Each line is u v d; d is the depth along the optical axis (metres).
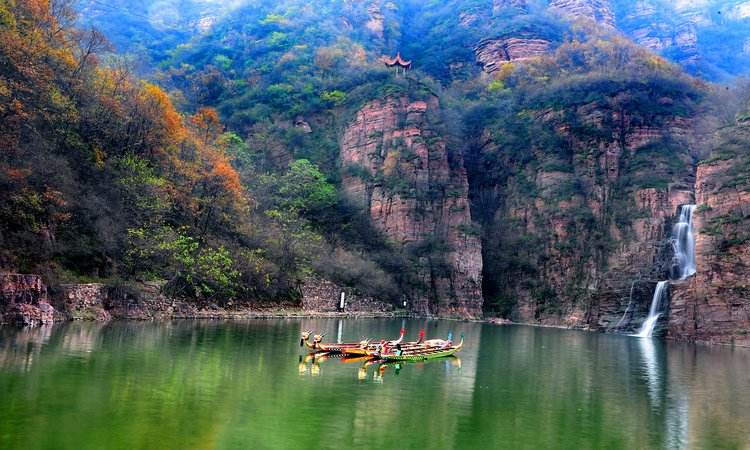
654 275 86.38
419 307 92.25
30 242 43.16
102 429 16.47
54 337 33.59
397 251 95.31
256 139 110.94
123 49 157.12
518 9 159.12
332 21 161.62
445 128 107.38
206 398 20.97
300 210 94.25
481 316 94.75
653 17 196.62
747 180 62.53
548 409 22.88
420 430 18.66
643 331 77.12
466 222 99.19
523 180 104.12
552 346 50.97
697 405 24.98
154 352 30.61
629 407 24.02
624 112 101.75
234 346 35.22
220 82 134.88
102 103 61.38
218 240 67.50
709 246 63.84
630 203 94.44
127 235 53.72
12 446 14.53
